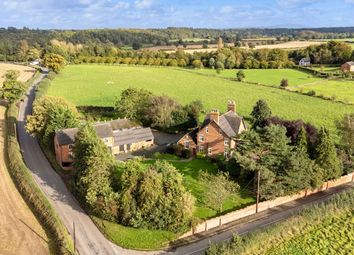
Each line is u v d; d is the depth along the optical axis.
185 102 124.12
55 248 45.03
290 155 57.81
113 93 138.00
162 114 92.19
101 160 53.16
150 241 46.88
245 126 82.69
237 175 63.22
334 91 143.75
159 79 171.75
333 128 95.50
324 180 62.97
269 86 154.38
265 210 55.97
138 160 59.94
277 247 45.72
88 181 52.53
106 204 49.91
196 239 48.16
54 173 67.25
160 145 84.69
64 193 59.53
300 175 57.66
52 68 179.50
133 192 50.06
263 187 56.09
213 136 74.12
